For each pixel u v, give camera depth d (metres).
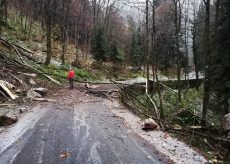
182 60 55.06
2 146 9.08
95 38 42.12
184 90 33.53
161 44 50.03
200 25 37.75
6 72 20.39
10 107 14.68
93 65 41.03
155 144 9.85
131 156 8.66
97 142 9.88
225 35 19.81
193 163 8.24
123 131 11.41
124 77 42.59
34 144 9.38
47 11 29.55
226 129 11.98
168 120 15.11
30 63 26.44
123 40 67.81
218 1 19.08
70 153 8.72
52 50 37.84
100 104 17.64
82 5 49.38
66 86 24.75
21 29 39.56
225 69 19.58
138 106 18.55
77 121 12.73
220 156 9.36
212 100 22.23
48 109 14.97
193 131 10.87
